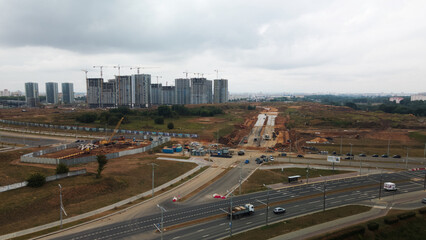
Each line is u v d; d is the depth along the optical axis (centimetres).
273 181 11531
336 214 8281
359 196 9925
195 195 9956
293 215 8288
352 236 6931
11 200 8344
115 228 7362
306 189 10594
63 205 8712
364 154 16112
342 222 7750
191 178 11850
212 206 8931
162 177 11888
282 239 6688
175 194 10031
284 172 12712
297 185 11050
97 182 10144
